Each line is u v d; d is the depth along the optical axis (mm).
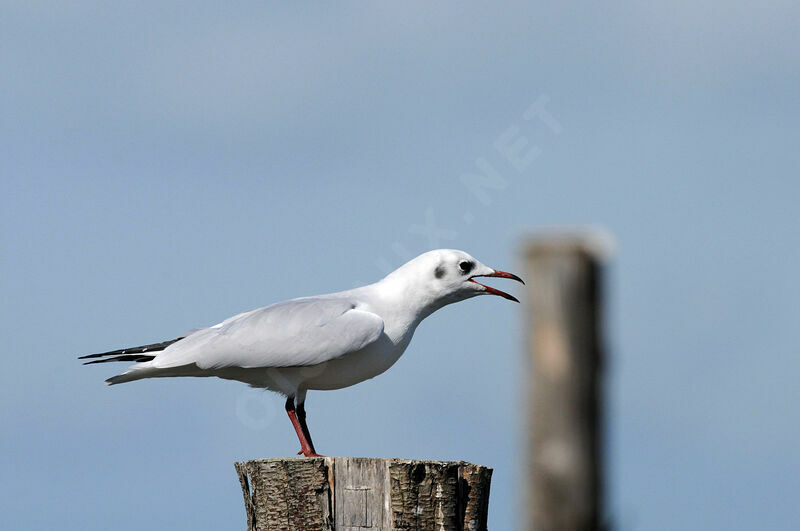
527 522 6855
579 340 6625
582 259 6594
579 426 6684
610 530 6758
